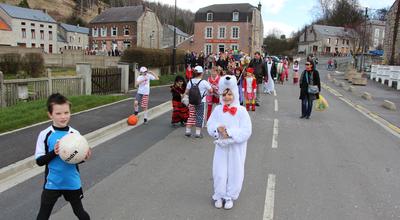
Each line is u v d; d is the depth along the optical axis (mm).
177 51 35438
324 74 44531
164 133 10727
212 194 6105
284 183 6688
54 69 39094
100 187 6309
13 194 5926
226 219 5168
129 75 23047
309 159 8297
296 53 109000
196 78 10133
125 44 79562
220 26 73562
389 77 28906
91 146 9016
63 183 4090
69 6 134125
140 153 8508
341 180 6926
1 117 10617
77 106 13430
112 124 11008
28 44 83562
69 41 97938
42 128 9945
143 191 6172
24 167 7047
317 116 14305
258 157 8375
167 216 5238
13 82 13430
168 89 22781
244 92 15445
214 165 5531
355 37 71188
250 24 72500
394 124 13031
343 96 21688
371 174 7340
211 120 5613
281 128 11820
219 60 26719
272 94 21719
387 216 5395
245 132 5348
